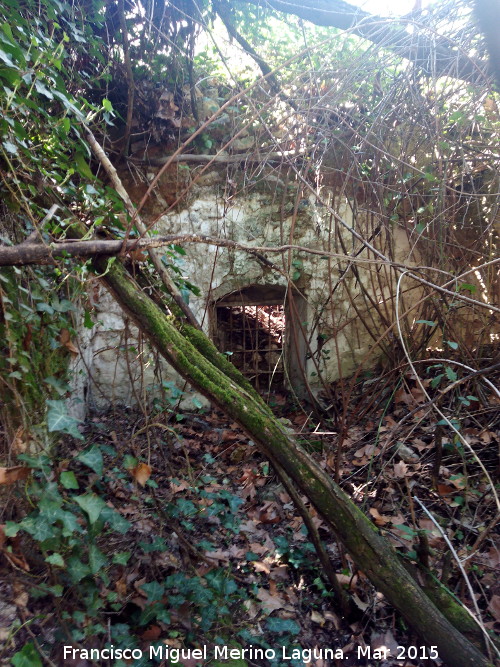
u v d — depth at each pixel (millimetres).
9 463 1913
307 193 4531
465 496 2693
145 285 2451
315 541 2324
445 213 4125
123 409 4688
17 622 1791
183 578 2199
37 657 1600
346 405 2547
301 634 2305
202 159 4520
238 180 4660
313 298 4922
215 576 2281
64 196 2498
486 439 3211
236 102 4480
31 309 2074
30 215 1950
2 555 1963
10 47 1800
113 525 1942
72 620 1904
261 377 5418
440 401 3668
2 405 1990
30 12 2611
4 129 1909
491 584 2391
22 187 2117
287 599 2498
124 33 3816
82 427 4172
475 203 4270
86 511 1731
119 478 2939
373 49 3475
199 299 4844
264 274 4863
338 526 1905
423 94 3512
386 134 3861
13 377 1930
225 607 2213
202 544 2533
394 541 2506
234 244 2133
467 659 1774
